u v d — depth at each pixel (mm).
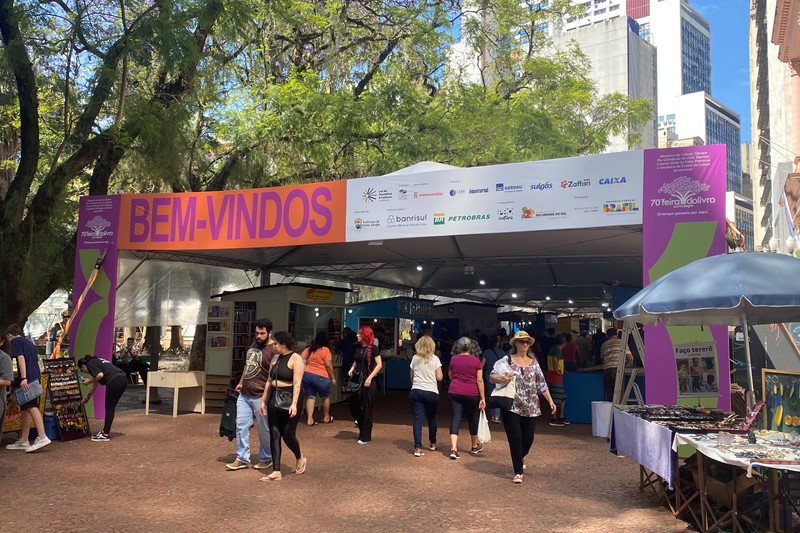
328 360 11586
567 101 23438
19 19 12727
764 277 5551
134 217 12492
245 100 18500
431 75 21828
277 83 19203
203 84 16156
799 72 29922
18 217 13648
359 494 6648
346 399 14836
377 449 9164
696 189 9039
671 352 8969
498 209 10070
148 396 12547
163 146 14586
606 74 96688
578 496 6625
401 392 17891
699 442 5363
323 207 11227
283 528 5531
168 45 13023
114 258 12531
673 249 9062
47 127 16703
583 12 24000
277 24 18453
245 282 18062
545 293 27500
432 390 8750
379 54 20391
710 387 8648
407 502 6359
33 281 13836
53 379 9828
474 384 8719
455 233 10312
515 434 7137
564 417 12133
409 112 18281
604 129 25500
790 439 5621
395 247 14125
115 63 13773
